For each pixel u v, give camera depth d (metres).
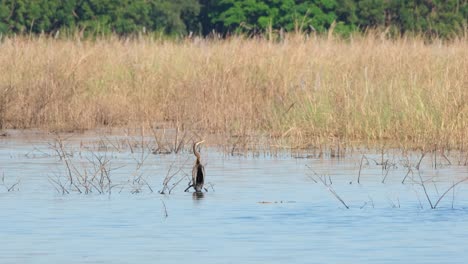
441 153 69.31
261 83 93.81
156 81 98.94
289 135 78.75
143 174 61.22
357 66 94.56
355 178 59.69
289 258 38.53
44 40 110.81
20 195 53.28
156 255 39.09
